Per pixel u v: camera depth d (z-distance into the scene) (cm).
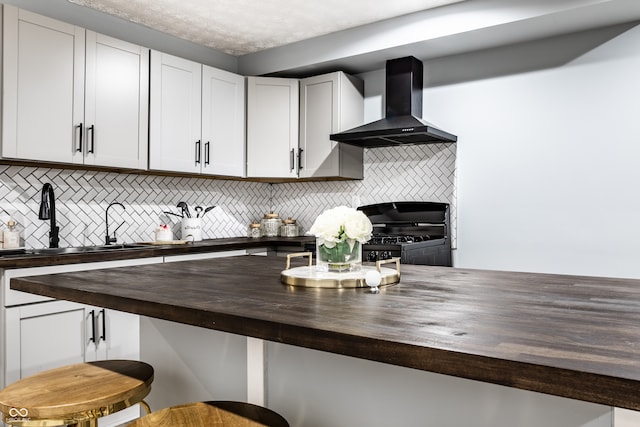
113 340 280
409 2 326
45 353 253
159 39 383
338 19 358
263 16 352
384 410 133
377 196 414
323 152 402
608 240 312
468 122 368
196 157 373
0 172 297
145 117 339
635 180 304
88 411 136
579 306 122
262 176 414
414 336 92
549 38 335
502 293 141
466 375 81
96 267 280
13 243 284
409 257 314
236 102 408
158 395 196
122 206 360
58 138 290
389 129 350
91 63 307
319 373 146
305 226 455
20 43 273
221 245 357
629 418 84
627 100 307
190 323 120
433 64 385
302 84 417
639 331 96
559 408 106
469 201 367
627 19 301
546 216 335
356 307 121
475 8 320
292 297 134
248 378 159
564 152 329
